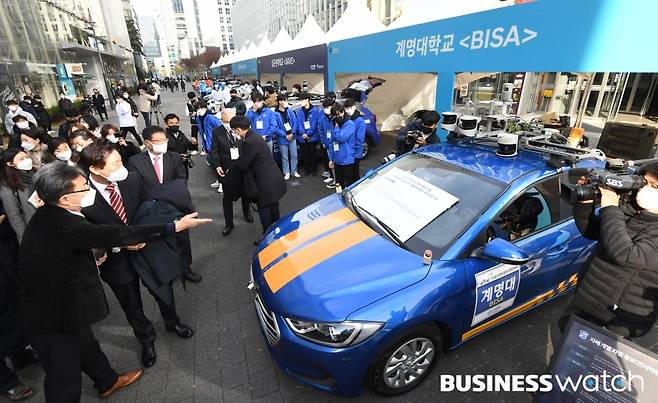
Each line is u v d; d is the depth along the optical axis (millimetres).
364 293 2104
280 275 2395
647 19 2906
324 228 2791
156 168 3213
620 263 1710
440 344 2385
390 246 2453
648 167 1667
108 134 4355
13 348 2336
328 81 9891
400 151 4746
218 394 2438
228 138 4773
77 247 1855
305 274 2324
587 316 2057
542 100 10414
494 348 2734
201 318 3199
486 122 4109
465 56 4879
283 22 56344
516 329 2926
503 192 2490
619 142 5848
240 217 5445
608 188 1806
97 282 2041
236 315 3232
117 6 53312
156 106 19078
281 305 2188
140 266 2490
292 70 12711
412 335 2178
